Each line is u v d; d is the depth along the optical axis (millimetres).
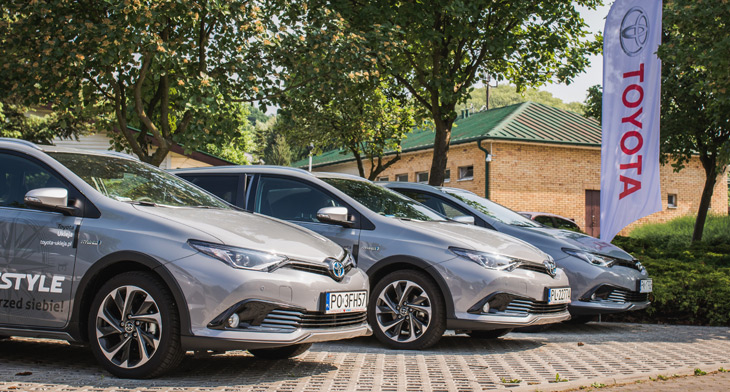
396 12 15078
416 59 17297
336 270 5148
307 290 4848
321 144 25172
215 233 4801
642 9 11062
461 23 14891
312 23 13656
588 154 28391
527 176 27250
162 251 4691
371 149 24875
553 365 5949
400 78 17078
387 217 6918
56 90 12367
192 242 4715
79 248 4879
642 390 5035
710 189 20203
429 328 6461
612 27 11336
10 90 12562
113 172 5551
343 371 5379
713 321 9312
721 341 7785
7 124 15117
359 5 15727
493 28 16188
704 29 12445
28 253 4996
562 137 27953
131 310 4727
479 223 8703
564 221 19328
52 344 6195
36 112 18281
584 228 28172
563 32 17281
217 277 4598
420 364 5789
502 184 26812
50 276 4918
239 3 12164
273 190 7285
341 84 13438
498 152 26859
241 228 5055
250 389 4562
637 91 11086
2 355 5512
